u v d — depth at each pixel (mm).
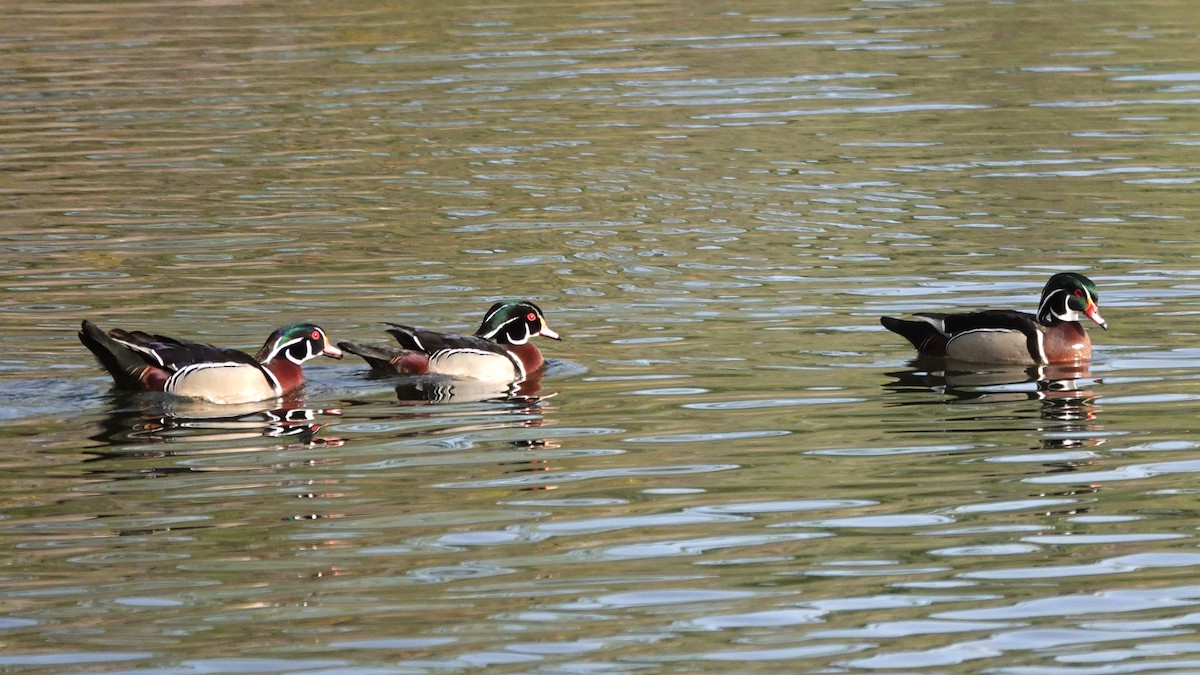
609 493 14109
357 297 21078
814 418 16266
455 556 12711
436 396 17297
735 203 25750
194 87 34281
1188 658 10797
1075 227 23922
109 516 13594
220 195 26562
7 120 31797
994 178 26953
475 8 42312
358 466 14898
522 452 15297
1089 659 10820
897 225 24344
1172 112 31109
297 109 32469
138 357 17016
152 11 42156
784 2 43094
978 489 14062
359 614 11656
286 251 23297
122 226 24672
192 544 12992
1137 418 16078
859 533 13094
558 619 11539
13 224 24812
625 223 24734
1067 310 18359
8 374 17766
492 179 27484
